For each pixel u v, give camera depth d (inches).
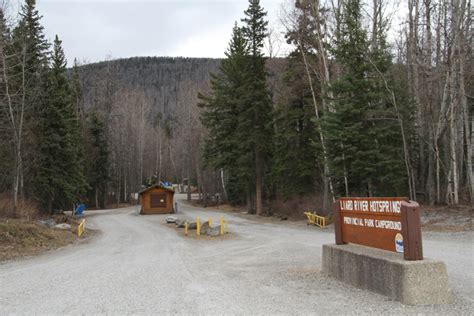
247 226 1058.7
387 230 278.7
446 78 872.9
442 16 998.4
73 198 1454.2
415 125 949.8
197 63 6555.1
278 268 405.1
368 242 302.8
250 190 1622.8
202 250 621.6
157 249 647.1
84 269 439.5
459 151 1003.3
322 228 917.8
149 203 1815.9
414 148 1016.2
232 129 1561.3
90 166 2359.7
